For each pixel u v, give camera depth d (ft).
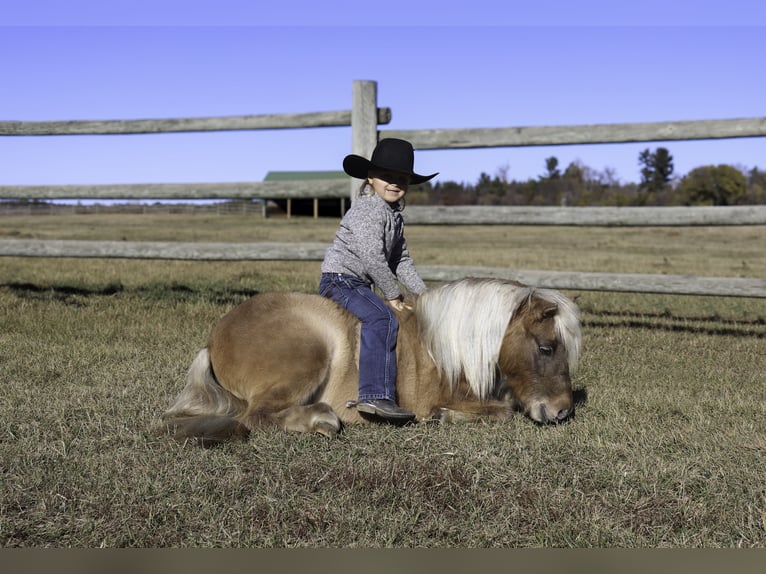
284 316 14.19
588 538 9.77
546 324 14.02
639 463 12.31
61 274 37.22
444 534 9.93
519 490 11.18
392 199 15.98
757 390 18.16
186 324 24.34
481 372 14.44
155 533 9.78
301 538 9.71
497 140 24.72
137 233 89.66
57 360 19.44
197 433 13.08
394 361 14.23
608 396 17.12
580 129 24.25
